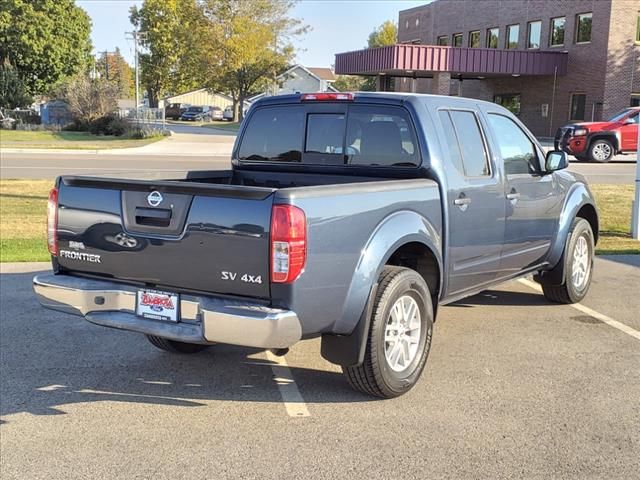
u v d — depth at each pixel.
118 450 3.88
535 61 36.97
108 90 44.78
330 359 4.34
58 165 22.98
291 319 3.83
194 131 49.47
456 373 5.09
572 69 36.81
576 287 7.01
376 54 37.34
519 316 6.64
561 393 4.71
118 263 4.37
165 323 4.18
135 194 4.26
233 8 58.75
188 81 84.75
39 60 59.16
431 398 4.63
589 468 3.68
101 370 5.18
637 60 34.59
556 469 3.67
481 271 5.59
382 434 4.09
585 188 7.11
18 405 4.51
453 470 3.66
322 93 5.45
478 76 39.84
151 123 44.16
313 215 3.88
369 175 5.27
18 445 3.94
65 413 4.39
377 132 5.21
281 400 4.62
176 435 4.08
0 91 55.12
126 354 5.56
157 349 5.69
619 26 34.22
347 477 3.58
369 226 4.28
